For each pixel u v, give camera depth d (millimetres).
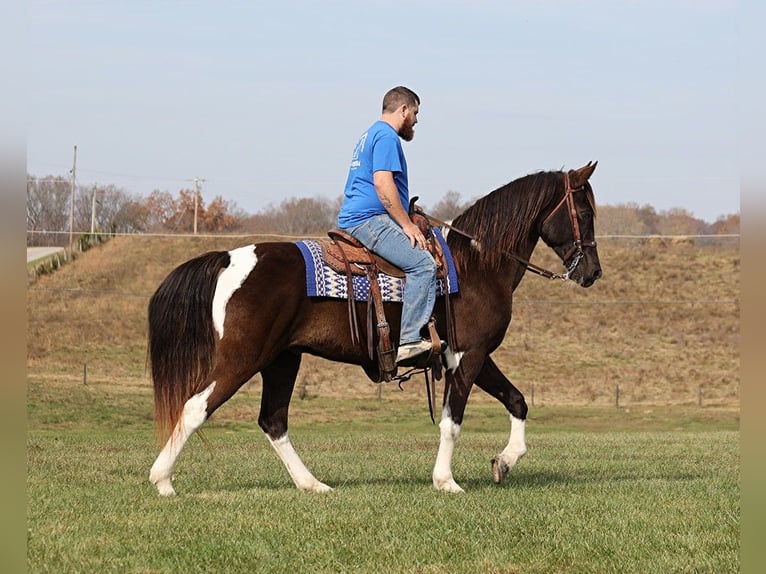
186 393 7789
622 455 12812
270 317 7805
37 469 9711
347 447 14453
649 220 55344
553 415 27531
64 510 7031
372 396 29984
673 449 14039
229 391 7750
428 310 8094
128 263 45500
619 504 7703
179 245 47719
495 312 8586
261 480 9273
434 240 8383
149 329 7859
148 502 7387
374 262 8180
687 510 7504
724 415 27688
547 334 38312
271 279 7832
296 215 60094
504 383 9078
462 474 10023
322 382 31672
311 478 8453
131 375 32125
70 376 30984
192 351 7797
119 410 25672
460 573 5590
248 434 20578
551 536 6492
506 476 9469
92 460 10797
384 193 8047
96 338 36375
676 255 47281
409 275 8125
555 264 45281
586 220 8930
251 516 6883
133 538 6172
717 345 37000
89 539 6098
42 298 40406
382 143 8141
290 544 6102
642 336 38094
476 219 8719
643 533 6621
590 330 38656
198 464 10828
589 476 9992
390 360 8195
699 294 42250
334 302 8039
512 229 8664
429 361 8289
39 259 45719
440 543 6195
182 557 5746
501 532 6551
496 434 20109
